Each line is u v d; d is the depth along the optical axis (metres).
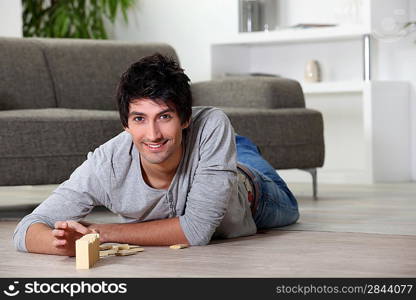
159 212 2.57
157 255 2.41
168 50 4.89
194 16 6.41
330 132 6.10
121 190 2.52
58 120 3.71
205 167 2.48
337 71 6.02
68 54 4.57
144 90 2.25
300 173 5.78
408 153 5.79
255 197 2.90
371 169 5.55
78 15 6.40
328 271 2.12
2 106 4.23
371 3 5.50
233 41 6.06
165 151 2.33
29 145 3.63
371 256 2.37
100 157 2.50
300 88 4.66
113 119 3.87
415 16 5.55
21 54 4.40
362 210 3.81
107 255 2.42
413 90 5.76
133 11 6.66
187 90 2.33
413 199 4.39
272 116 4.39
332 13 5.98
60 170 3.72
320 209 3.87
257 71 6.36
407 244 2.63
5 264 2.30
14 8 5.50
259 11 6.10
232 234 2.76
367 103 5.54
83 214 2.53
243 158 3.23
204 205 2.48
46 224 2.48
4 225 3.40
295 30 5.82
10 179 3.60
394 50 5.79
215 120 2.52
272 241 2.70
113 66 4.67
